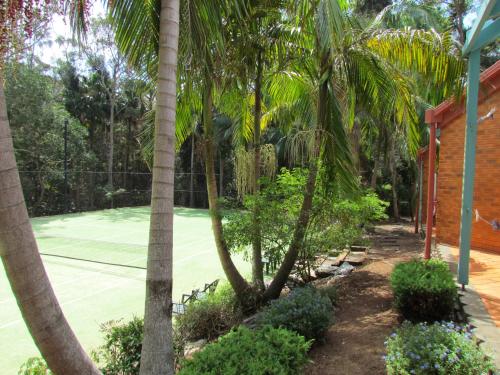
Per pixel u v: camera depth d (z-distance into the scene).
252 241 6.07
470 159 4.70
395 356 2.80
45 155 22.20
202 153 6.69
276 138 18.20
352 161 5.77
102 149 32.72
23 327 6.30
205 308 5.54
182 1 3.39
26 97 20.66
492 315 3.91
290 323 4.04
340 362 3.59
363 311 4.98
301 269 6.86
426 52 5.50
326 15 4.37
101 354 4.25
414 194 16.70
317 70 6.11
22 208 2.05
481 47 4.56
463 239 4.77
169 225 2.95
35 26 2.35
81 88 30.12
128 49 4.02
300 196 6.31
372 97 6.19
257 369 2.67
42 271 2.14
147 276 2.94
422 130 11.90
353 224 6.46
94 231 17.42
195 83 4.70
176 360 4.02
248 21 5.33
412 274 4.54
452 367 2.56
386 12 7.78
